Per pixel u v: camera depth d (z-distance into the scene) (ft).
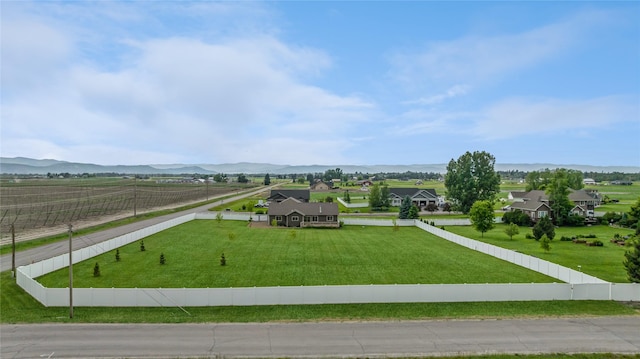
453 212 342.44
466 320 89.25
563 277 119.03
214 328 84.69
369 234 212.84
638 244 106.83
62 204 338.75
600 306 96.99
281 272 129.39
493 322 88.07
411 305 98.12
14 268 124.88
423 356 73.31
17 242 170.71
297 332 82.99
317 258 150.10
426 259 149.07
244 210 327.88
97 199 393.50
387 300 99.86
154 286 114.01
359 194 561.84
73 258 138.51
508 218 261.03
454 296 100.37
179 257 150.71
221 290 96.94
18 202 347.56
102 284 115.55
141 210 313.94
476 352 74.64
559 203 250.57
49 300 96.27
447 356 73.31
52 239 179.93
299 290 98.53
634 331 83.41
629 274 107.55
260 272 129.39
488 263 142.72
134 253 157.69
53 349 74.79
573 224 244.83
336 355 73.51
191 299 96.53
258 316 91.20
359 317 90.94
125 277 122.93
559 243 186.60
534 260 132.67
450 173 332.19
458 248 171.73
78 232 199.82
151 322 87.45
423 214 324.60
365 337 80.79
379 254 157.89
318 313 93.09
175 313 92.43
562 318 90.07
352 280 120.47
